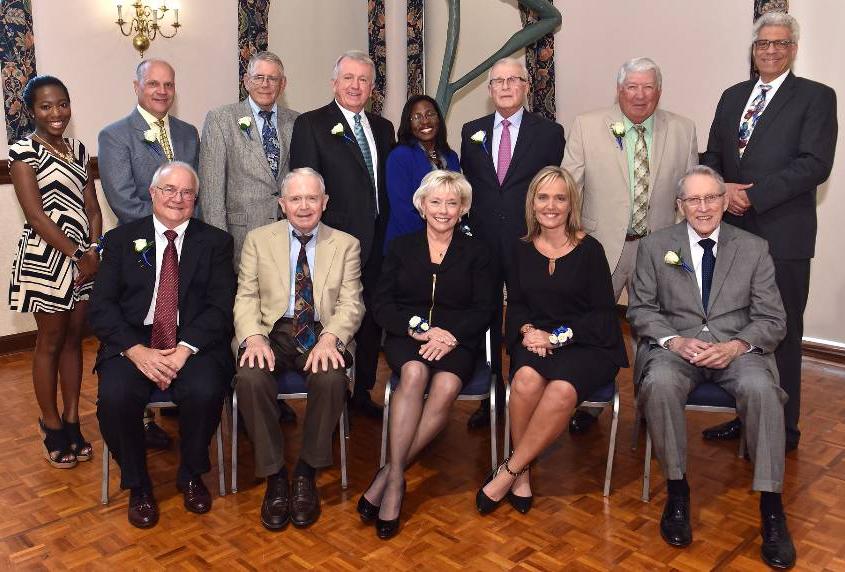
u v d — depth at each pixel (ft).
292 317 9.87
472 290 9.95
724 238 9.61
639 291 9.93
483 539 8.57
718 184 9.39
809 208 10.21
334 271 9.87
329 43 20.92
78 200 10.32
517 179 10.85
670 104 16.94
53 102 9.95
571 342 9.34
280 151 11.31
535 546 8.41
